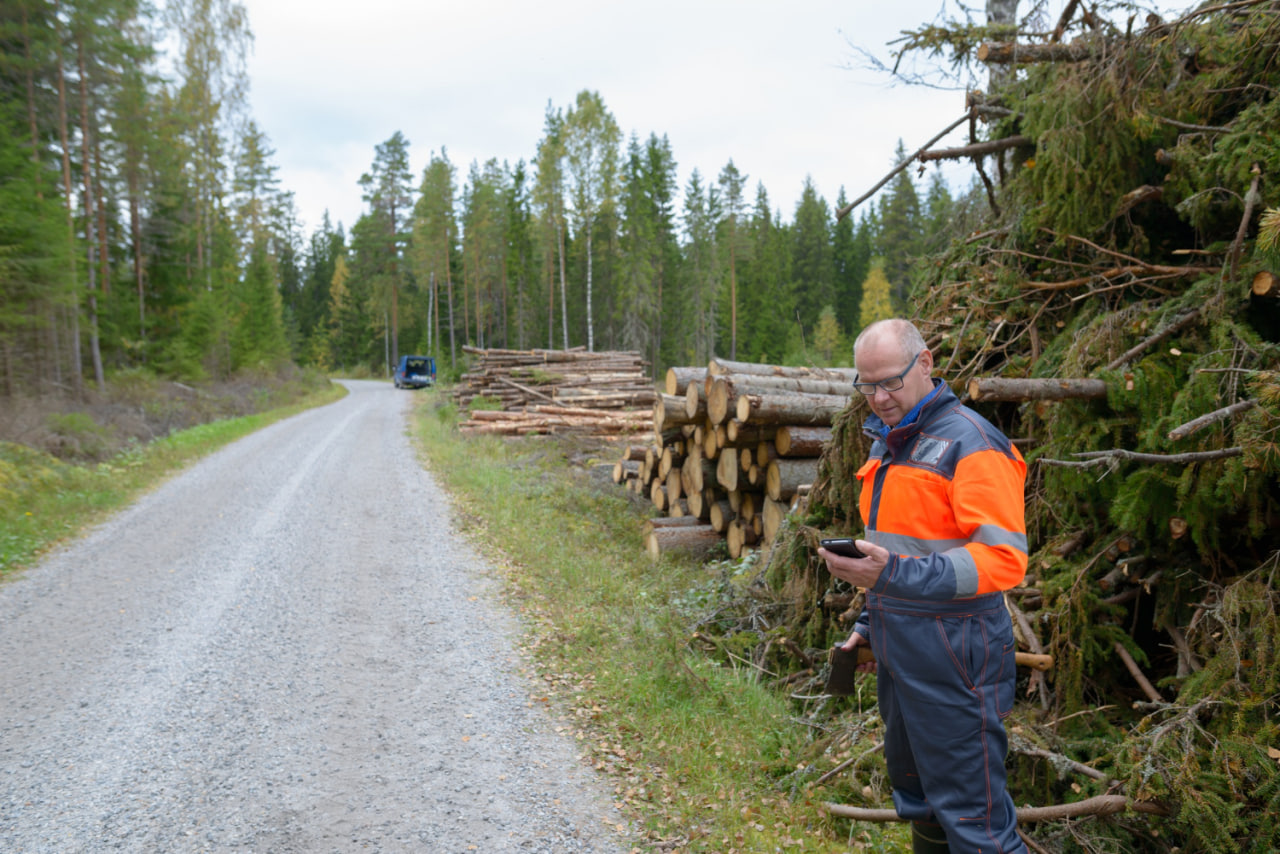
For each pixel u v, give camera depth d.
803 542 4.62
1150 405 3.11
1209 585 2.94
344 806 3.10
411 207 66.81
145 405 17.84
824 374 7.71
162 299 25.30
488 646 4.99
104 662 4.62
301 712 3.99
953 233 5.75
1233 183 3.38
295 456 13.89
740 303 51.31
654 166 51.72
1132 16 3.84
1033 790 2.83
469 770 3.42
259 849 2.79
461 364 36.66
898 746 2.12
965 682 1.91
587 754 3.59
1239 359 2.98
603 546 8.08
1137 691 3.16
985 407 4.28
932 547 1.98
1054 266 4.42
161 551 7.27
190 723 3.83
